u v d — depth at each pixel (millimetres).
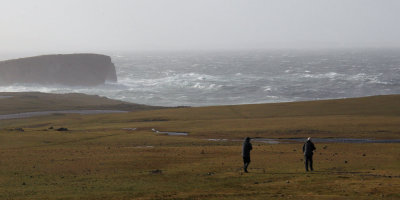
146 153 45156
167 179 31641
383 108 95188
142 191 27719
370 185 27125
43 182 31250
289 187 27547
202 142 58406
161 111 105000
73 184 30344
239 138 64062
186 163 38969
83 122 93312
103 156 42938
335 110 96000
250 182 29859
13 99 145125
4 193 27609
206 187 28641
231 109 103625
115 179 31984
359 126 70750
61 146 53531
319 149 50094
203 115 95938
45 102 143125
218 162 39250
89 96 166125
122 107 135125
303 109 99062
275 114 94875
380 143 55875
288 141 60406
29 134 64562
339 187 26844
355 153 45781
